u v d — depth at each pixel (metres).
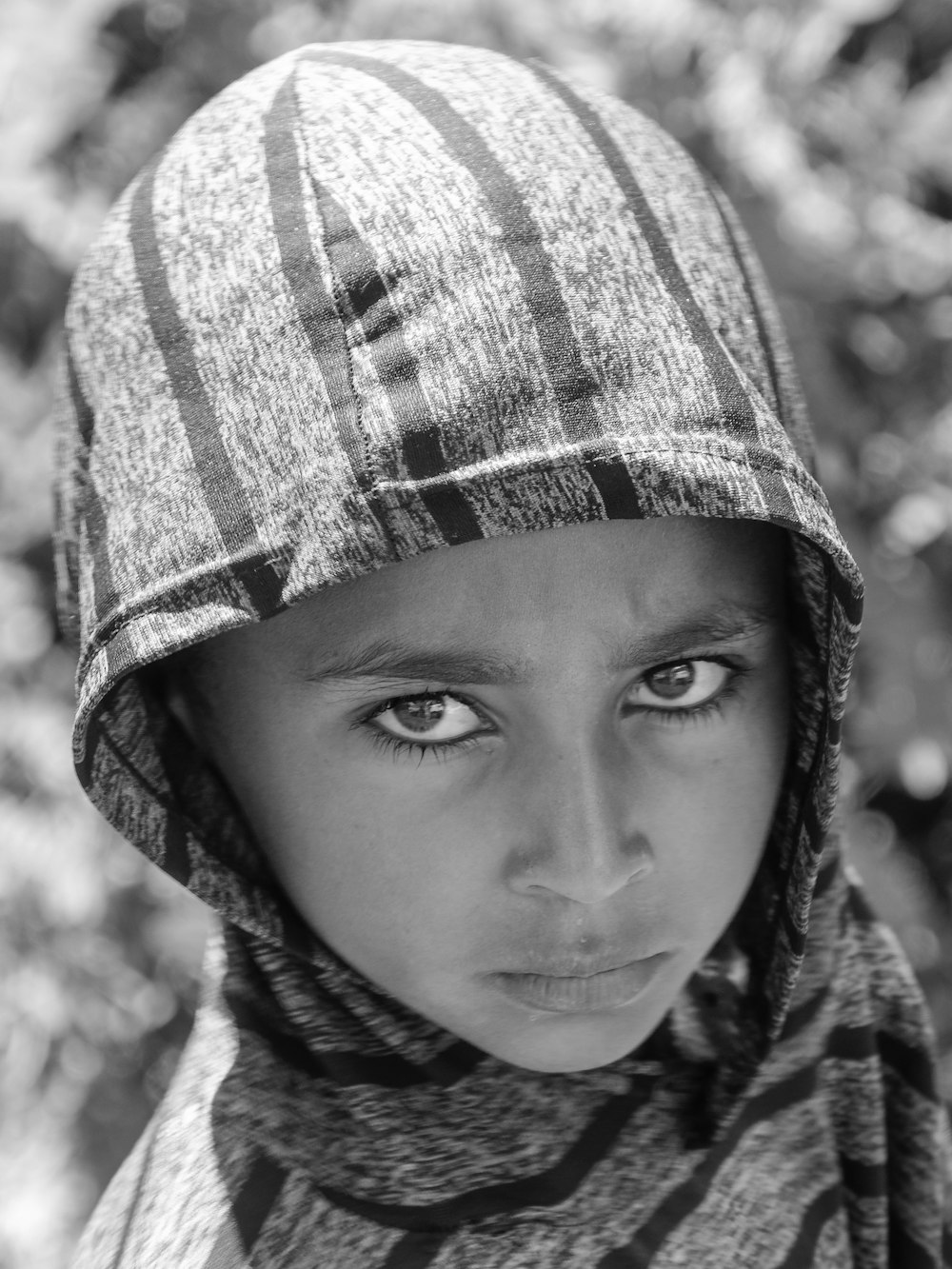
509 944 0.78
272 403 0.76
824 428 1.76
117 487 0.80
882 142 1.79
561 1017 0.80
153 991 1.78
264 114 0.83
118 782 0.84
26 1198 1.80
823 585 0.81
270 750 0.80
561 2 1.71
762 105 1.72
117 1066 1.82
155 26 1.81
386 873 0.79
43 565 1.79
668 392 0.75
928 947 1.80
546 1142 0.84
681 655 0.78
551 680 0.75
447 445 0.73
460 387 0.73
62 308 1.78
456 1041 0.85
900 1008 1.07
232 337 0.78
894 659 1.78
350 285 0.76
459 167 0.78
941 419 1.81
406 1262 0.81
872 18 1.80
